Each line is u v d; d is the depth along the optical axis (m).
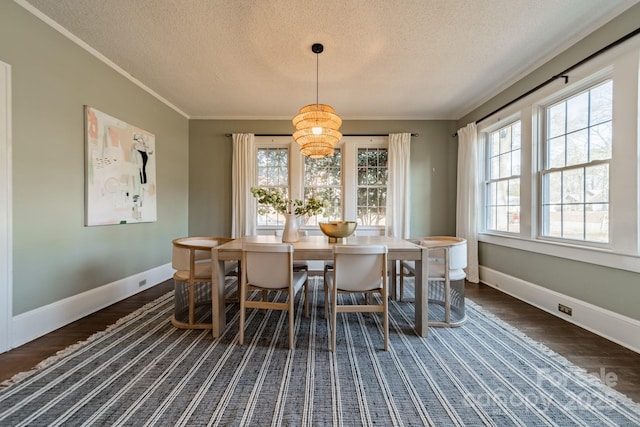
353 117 4.35
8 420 1.24
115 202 2.81
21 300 1.96
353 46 2.45
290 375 1.59
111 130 2.75
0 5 1.83
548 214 2.67
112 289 2.80
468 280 3.69
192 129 4.37
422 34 2.28
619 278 1.96
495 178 3.51
